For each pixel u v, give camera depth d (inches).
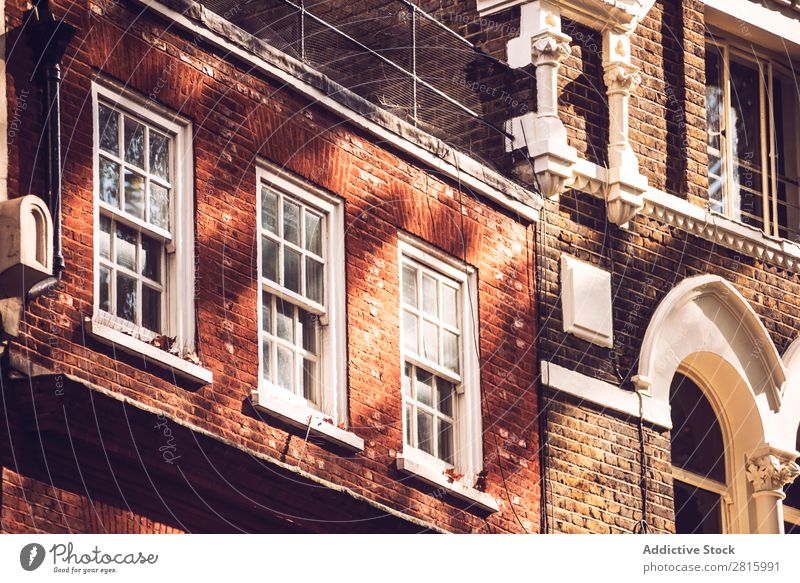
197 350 911.7
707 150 1168.8
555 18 1109.1
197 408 902.4
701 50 1175.6
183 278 917.8
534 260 1070.4
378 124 1008.2
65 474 860.0
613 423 1075.3
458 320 1033.5
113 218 902.4
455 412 1021.8
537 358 1055.6
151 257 914.1
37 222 853.8
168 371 893.8
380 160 1009.5
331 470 949.2
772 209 1202.0
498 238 1055.6
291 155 969.5
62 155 882.8
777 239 1173.7
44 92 882.8
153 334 904.9
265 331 949.2
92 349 872.3
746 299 1151.6
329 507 936.3
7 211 848.3
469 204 1046.4
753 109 1211.2
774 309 1166.3
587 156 1109.7
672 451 1127.0
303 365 962.1
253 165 954.1
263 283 950.4
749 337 1144.2
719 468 1138.0
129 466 876.6
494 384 1033.5
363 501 943.0
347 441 952.3
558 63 1103.6
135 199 911.0
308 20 1082.7
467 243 1039.6
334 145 989.2
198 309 915.4
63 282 869.8
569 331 1071.0
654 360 1100.5
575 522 1043.9
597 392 1070.4
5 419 843.4
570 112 1109.1
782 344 1164.5
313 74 981.8
